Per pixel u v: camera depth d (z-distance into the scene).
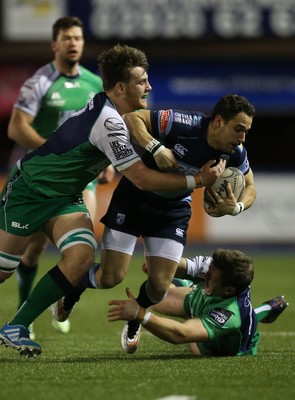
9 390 17.42
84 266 21.09
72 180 21.41
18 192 21.58
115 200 22.73
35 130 31.33
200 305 22.53
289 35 61.09
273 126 71.50
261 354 23.19
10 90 66.56
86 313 35.50
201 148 21.25
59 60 31.06
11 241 21.69
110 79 21.11
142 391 17.34
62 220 21.44
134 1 60.81
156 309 23.52
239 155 22.00
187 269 24.11
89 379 18.62
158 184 20.52
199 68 66.31
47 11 60.53
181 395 17.00
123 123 20.86
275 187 64.50
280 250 64.31
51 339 27.69
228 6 60.97
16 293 39.69
